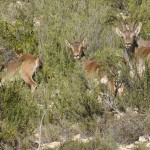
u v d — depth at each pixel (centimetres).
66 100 2591
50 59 3503
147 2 4628
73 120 2555
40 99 2770
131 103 2583
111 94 2677
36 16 4334
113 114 2559
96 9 4319
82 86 2636
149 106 2541
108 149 2152
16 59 3397
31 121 2327
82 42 3584
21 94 2367
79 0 4572
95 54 3500
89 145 2164
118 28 3603
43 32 3781
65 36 3816
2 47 3547
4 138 2192
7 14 4525
